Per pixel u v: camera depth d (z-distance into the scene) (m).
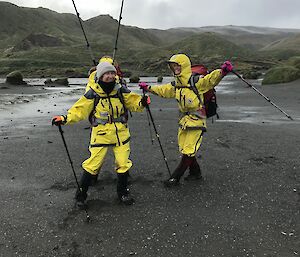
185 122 5.38
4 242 4.02
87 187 4.85
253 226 4.33
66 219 4.54
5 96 18.80
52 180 5.91
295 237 4.06
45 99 18.66
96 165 4.80
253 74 41.28
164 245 3.94
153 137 8.80
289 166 6.47
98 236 4.13
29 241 4.04
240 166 6.50
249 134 9.10
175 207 4.86
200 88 5.22
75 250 3.86
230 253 3.77
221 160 6.86
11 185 5.70
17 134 9.31
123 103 4.74
